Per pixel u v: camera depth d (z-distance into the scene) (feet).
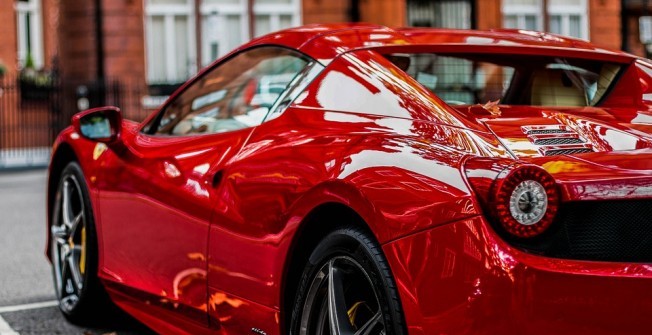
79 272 14.55
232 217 10.34
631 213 7.80
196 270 11.12
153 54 71.41
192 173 11.32
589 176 7.84
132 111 69.87
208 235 10.82
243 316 10.27
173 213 11.58
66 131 15.16
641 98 11.10
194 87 13.01
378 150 8.77
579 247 7.70
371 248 8.44
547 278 7.49
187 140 12.01
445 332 7.75
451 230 7.77
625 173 7.88
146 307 12.56
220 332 10.80
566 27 77.92
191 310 11.30
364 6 72.59
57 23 72.54
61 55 72.28
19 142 72.33
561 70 11.79
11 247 23.58
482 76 11.41
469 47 11.26
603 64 11.76
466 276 7.64
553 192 7.59
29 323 14.80
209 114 12.37
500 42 11.54
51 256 15.44
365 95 9.87
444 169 8.11
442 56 11.05
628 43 82.79
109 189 13.32
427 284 7.86
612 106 11.23
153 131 13.26
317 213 9.21
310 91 10.60
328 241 9.07
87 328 14.42
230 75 12.44
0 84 70.49
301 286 9.39
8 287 17.98
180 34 71.56
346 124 9.66
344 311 8.91
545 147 8.82
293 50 11.41
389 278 8.25
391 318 8.21
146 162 12.46
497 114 9.68
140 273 12.52
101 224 13.64
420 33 11.62
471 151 8.56
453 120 9.13
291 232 9.38
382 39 11.16
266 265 9.77
